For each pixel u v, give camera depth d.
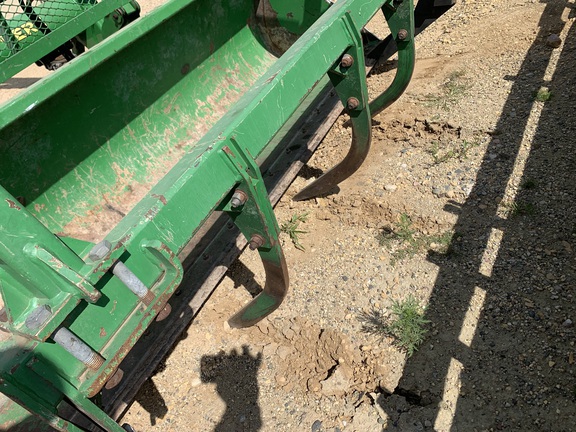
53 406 1.33
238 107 1.87
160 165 3.16
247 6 3.94
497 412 2.34
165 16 2.89
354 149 3.15
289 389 2.68
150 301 1.48
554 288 2.75
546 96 3.92
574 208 3.12
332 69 2.60
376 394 2.53
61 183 2.67
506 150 3.63
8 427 2.08
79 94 2.67
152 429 2.64
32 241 1.27
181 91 3.42
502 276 2.88
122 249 1.38
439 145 3.86
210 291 2.63
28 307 1.31
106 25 3.93
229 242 2.84
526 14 5.07
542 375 2.41
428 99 4.31
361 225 3.44
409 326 2.71
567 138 3.57
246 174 1.79
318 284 3.11
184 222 1.58
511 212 3.19
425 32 5.54
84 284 1.25
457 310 2.78
